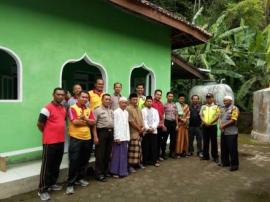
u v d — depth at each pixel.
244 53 13.68
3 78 8.45
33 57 5.58
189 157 7.71
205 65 12.61
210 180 5.75
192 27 8.47
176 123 7.44
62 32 6.05
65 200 4.50
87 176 5.72
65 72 9.80
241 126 13.71
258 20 17.62
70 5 6.19
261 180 5.83
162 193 4.96
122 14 7.43
